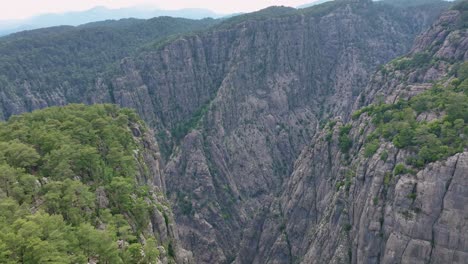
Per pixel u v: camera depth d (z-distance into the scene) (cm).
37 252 4744
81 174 7338
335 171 10525
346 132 10950
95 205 6694
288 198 12150
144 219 7206
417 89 11412
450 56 12294
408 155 7912
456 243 6912
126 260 5731
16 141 7550
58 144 7562
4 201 5616
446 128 7888
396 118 9250
